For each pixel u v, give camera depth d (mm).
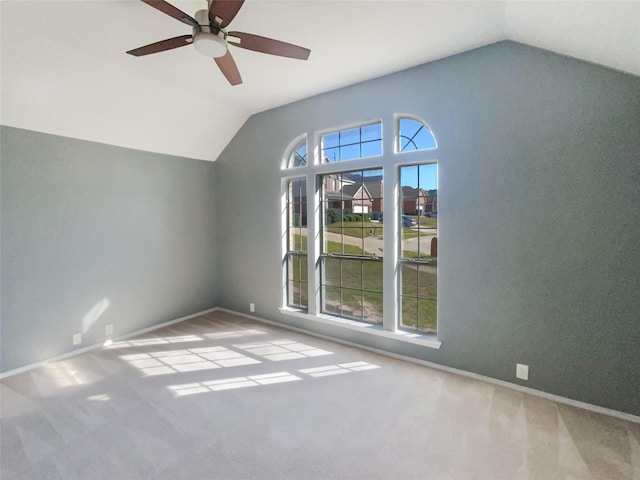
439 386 2723
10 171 2947
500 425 2217
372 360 3230
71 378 2896
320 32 2410
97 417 2330
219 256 4918
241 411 2408
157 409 2434
